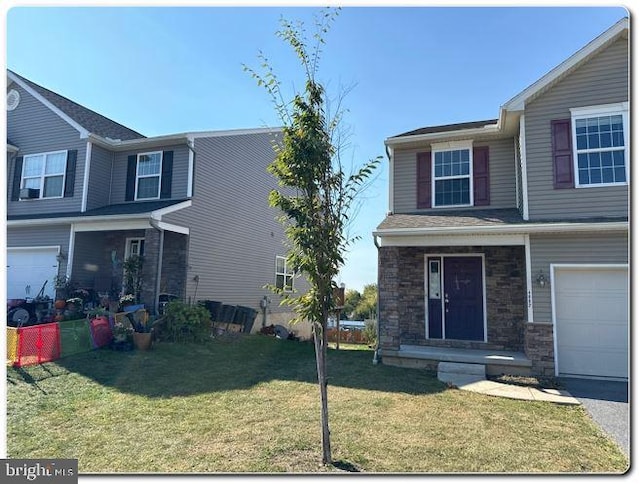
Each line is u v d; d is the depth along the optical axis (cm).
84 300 1169
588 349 766
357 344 1521
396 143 1073
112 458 407
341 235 431
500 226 796
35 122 1427
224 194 1427
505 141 1014
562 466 401
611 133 823
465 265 989
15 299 1209
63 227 1258
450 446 443
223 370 774
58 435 459
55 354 770
